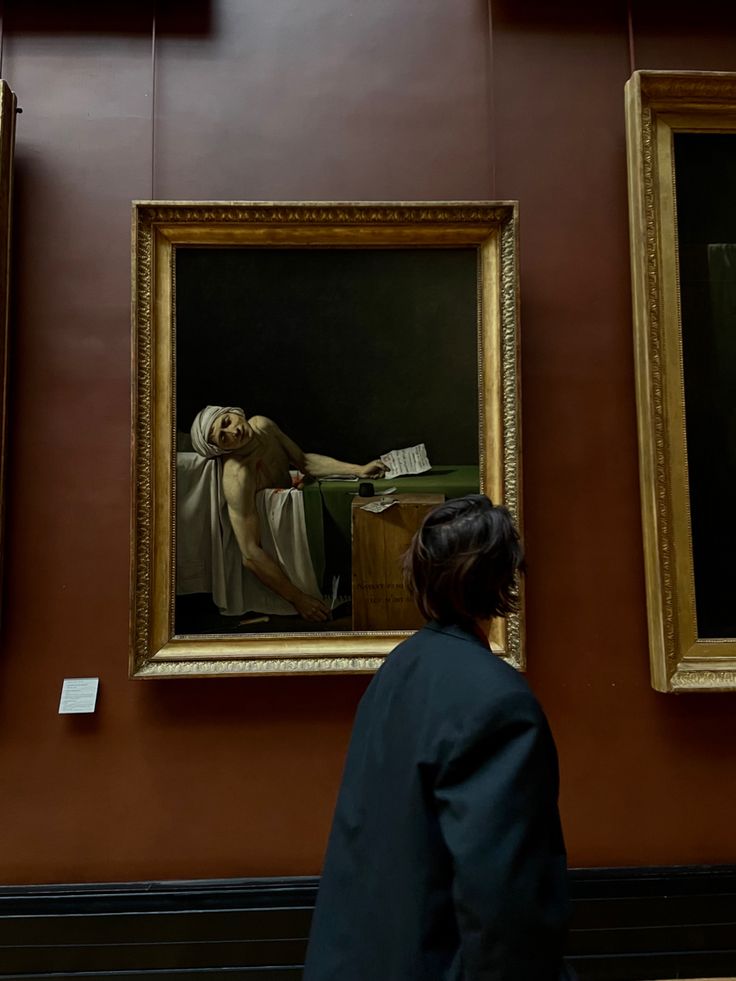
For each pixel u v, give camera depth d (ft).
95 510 10.66
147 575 10.28
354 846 5.13
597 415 11.05
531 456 10.97
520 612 10.41
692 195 11.01
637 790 10.66
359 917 4.83
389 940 4.58
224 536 10.53
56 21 11.18
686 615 10.57
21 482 10.62
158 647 10.32
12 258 10.80
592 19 11.48
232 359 10.68
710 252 10.95
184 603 10.44
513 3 11.44
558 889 4.40
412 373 10.77
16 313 10.77
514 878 4.21
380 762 5.16
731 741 10.78
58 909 10.01
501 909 4.15
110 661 10.53
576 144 11.35
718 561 10.71
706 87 10.89
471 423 10.73
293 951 10.06
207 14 11.25
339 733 10.56
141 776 10.43
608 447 11.03
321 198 11.11
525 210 11.23
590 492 10.98
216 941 10.04
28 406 10.70
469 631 5.42
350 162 11.18
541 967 4.18
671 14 11.42
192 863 10.35
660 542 10.48
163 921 10.03
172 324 10.60
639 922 10.30
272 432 10.65
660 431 10.64
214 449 10.55
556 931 4.25
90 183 10.98
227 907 10.11
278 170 11.11
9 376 10.68
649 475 10.57
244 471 10.58
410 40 11.39
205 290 10.70
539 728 4.66
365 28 11.38
